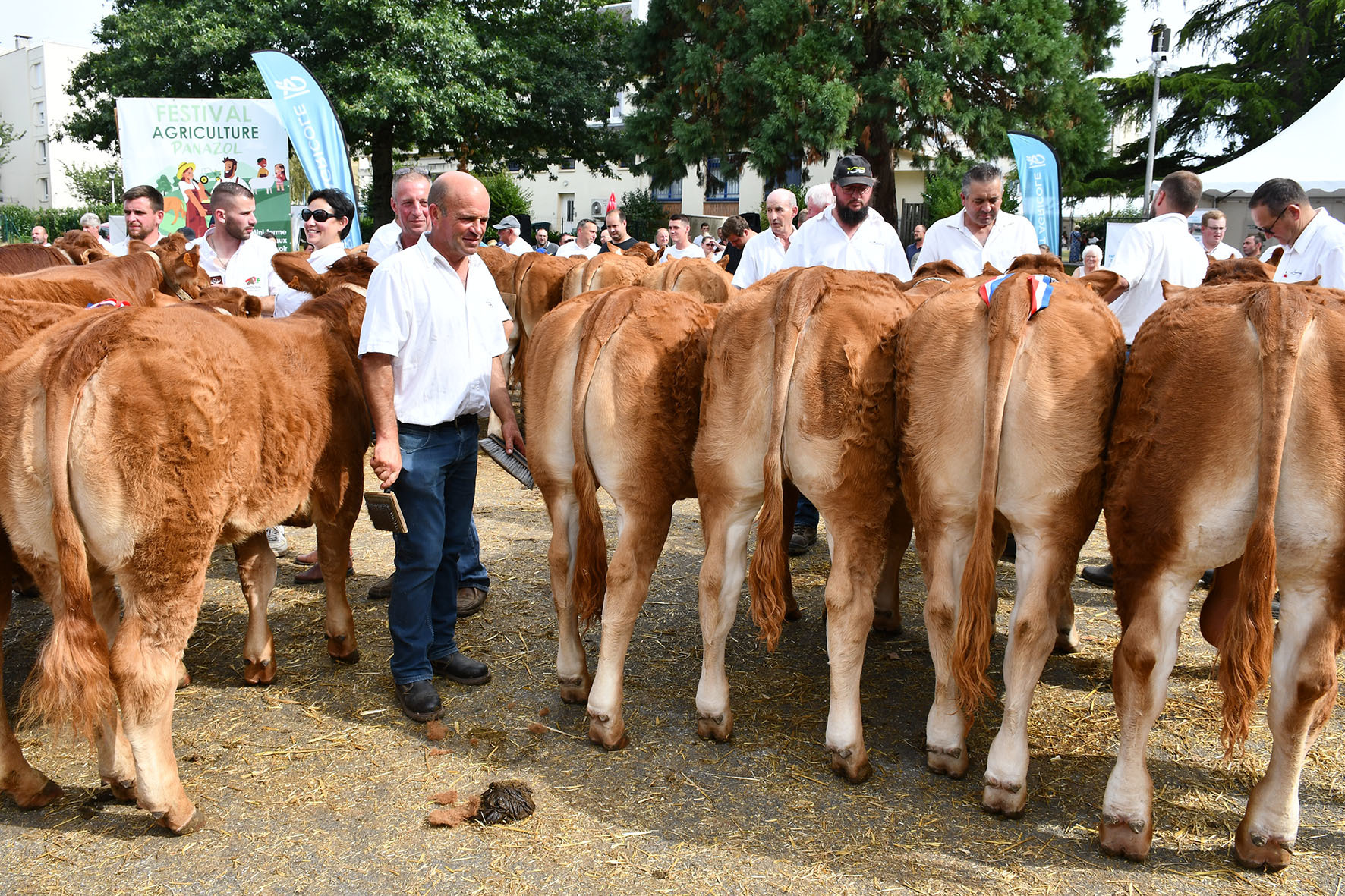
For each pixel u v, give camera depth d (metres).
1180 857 2.91
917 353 3.11
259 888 2.73
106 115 23.48
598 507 3.51
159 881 2.75
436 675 4.19
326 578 4.21
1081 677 4.23
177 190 9.51
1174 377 2.73
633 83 22.75
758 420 3.28
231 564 5.66
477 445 4.12
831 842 2.97
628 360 3.45
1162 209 5.26
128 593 2.92
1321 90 24.83
